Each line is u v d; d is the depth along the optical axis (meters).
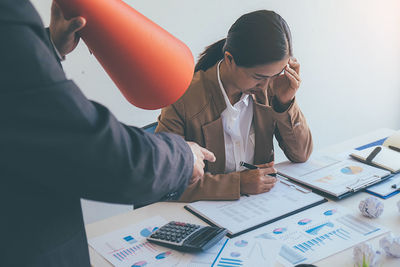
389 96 3.26
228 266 0.85
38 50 0.49
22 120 0.48
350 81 2.98
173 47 0.62
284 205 1.11
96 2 0.56
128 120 2.19
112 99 2.11
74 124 0.51
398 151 1.47
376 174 1.24
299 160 1.41
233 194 1.15
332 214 1.06
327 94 2.89
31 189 0.56
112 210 2.27
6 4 0.46
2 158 0.50
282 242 0.94
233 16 2.33
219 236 0.94
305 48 2.67
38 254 0.58
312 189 1.21
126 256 0.92
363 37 2.93
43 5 1.78
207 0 2.22
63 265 0.61
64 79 0.52
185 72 0.63
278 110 1.36
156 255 0.92
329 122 2.97
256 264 0.85
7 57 0.46
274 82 1.32
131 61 0.59
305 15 2.60
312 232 0.98
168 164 0.62
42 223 0.58
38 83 0.48
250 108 1.39
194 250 0.91
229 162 1.40
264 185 1.18
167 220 1.08
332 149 1.55
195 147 0.76
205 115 1.31
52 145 0.50
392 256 0.86
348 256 0.88
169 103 0.64
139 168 0.57
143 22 0.59
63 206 0.61
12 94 0.47
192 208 1.12
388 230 0.97
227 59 1.16
